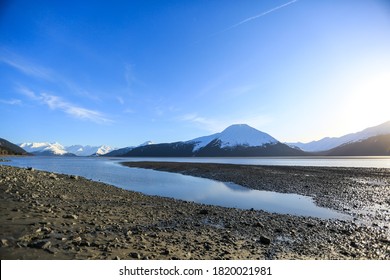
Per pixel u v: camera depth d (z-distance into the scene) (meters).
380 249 12.27
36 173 30.86
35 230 9.80
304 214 21.09
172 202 23.27
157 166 89.38
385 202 26.48
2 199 15.23
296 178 47.75
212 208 21.17
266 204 25.27
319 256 10.91
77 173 60.59
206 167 78.06
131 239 10.49
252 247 11.55
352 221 18.67
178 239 11.50
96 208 16.52
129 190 31.86
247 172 60.31
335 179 46.16
